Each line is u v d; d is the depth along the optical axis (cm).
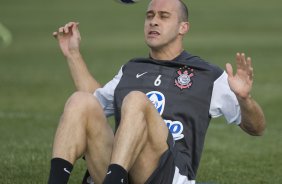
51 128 3575
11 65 6425
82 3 12925
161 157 1814
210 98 2003
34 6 12462
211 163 2839
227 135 3447
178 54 2088
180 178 1850
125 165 1738
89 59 6769
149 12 2088
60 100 4559
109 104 2106
